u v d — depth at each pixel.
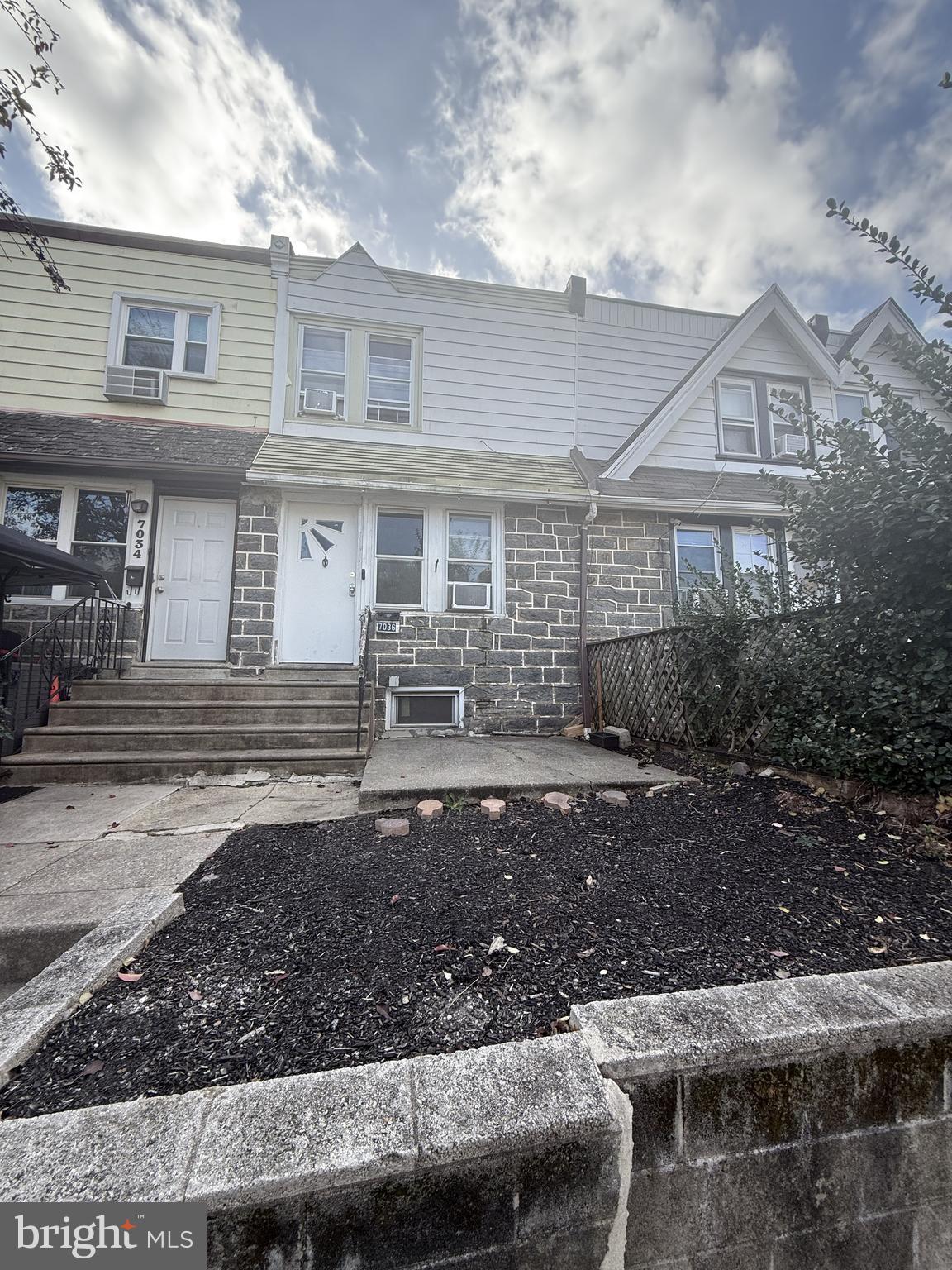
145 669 5.95
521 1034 1.37
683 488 7.44
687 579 7.27
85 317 6.84
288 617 6.36
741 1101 1.22
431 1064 1.18
